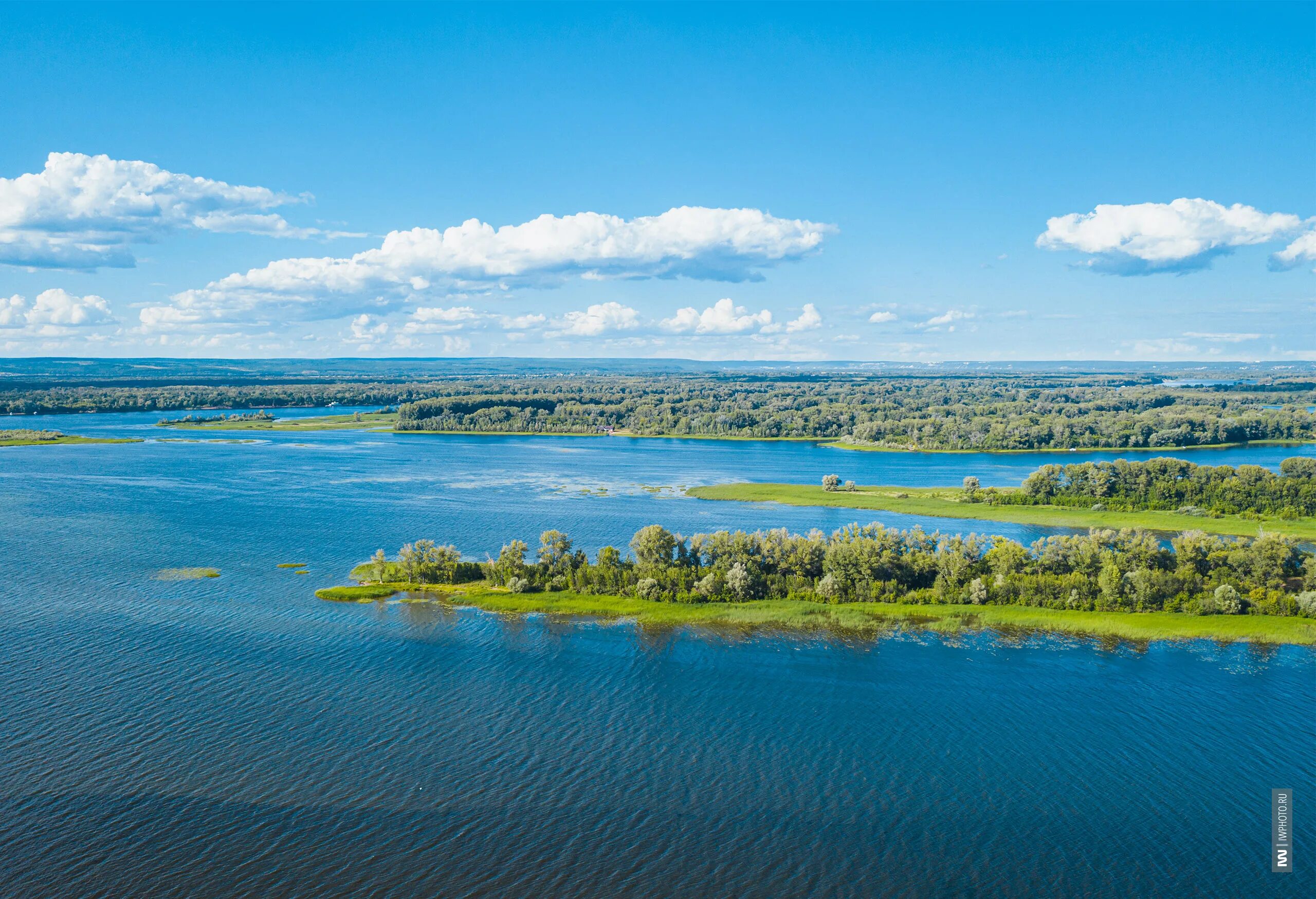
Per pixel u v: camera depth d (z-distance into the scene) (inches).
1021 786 4030.5
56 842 3535.9
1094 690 4985.2
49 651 5393.7
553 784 3998.5
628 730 4480.8
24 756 4136.3
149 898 3255.4
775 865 3494.1
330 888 3329.2
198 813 3742.6
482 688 4950.8
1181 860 3540.8
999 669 5260.8
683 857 3528.5
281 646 5516.7
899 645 5605.3
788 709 4731.8
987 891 3371.1
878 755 4276.6
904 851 3585.1
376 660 5315.0
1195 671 5231.3
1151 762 4239.7
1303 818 3772.1
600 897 3309.5
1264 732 4520.2
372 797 3873.0
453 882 3373.5
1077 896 3346.5
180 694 4815.5
